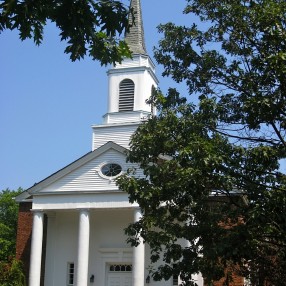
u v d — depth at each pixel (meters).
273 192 11.79
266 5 12.93
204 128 13.59
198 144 12.09
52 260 33.50
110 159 31.83
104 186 31.42
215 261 13.66
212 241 13.42
